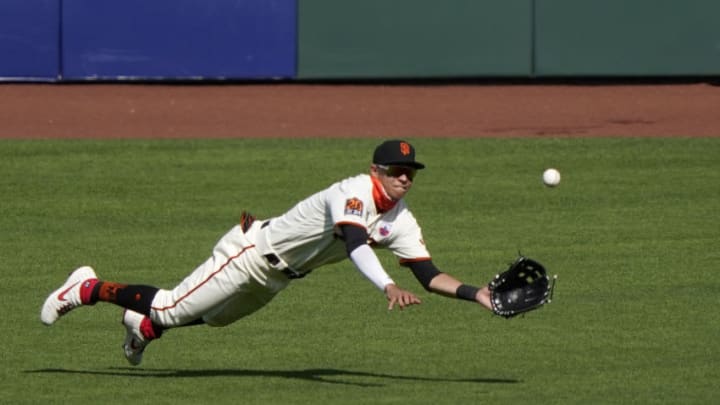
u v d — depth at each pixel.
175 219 52.47
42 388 28.81
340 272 43.38
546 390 28.56
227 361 32.03
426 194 56.47
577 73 84.50
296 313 37.69
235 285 27.67
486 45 84.62
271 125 73.12
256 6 84.75
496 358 32.09
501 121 73.56
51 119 74.56
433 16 84.44
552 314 37.12
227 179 59.94
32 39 84.69
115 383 29.36
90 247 47.56
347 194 26.52
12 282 42.00
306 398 27.77
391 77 85.06
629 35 84.06
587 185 58.03
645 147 65.81
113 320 36.78
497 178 59.53
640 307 37.94
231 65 85.12
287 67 85.44
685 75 84.19
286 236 27.23
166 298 28.31
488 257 45.47
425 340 34.25
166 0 84.50
